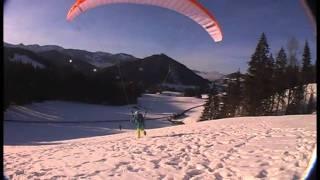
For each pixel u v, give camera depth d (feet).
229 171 24.23
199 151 33.09
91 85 267.59
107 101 275.59
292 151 29.43
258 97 184.44
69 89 262.67
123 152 34.55
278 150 30.58
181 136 46.83
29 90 244.63
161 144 38.93
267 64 181.98
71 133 204.33
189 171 24.85
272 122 61.93
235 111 195.72
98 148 39.65
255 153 30.25
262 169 23.90
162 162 28.30
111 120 251.80
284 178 20.61
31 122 223.71
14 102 234.38
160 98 335.06
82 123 238.89
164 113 297.12
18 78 239.91
